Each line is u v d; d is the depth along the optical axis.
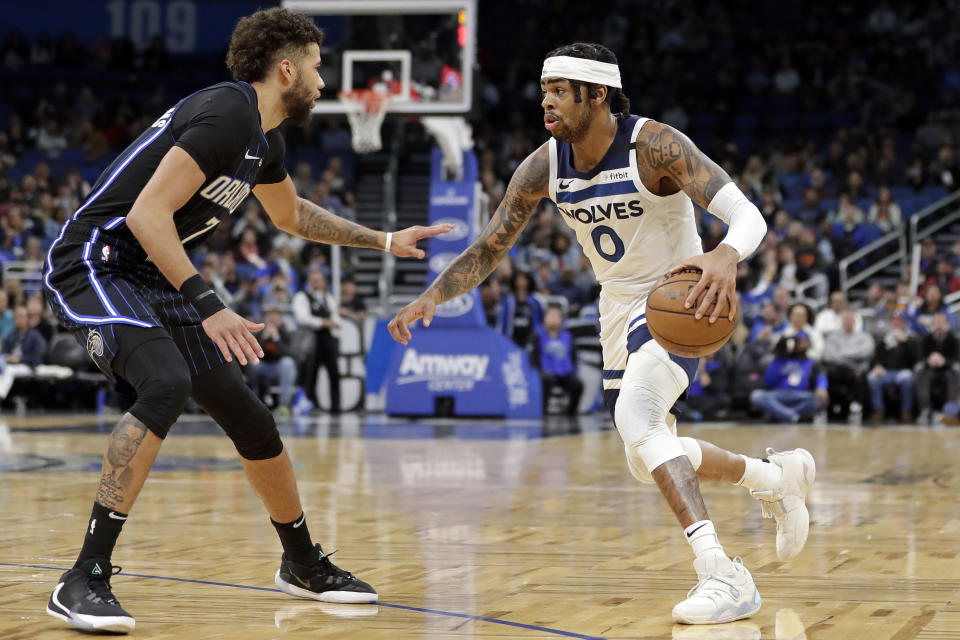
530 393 22.16
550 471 12.01
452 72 20.56
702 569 5.06
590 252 5.79
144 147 5.16
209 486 10.36
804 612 5.13
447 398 21.94
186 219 5.18
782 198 30.11
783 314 21.81
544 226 27.53
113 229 5.13
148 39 38.53
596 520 8.27
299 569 5.41
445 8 20.50
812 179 30.53
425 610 5.20
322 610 5.20
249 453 5.37
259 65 5.27
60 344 22.98
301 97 5.38
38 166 31.23
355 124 20.77
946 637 4.62
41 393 23.62
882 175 30.88
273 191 5.88
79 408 23.83
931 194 30.38
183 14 38.41
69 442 15.27
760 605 5.22
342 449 14.76
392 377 22.06
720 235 26.48
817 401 20.80
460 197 21.12
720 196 5.22
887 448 15.05
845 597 5.48
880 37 37.09
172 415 4.98
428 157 33.91
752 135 34.75
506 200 5.97
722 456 5.86
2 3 38.56
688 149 5.33
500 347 21.95
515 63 37.19
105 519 4.93
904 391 21.31
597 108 5.40
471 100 20.44
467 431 18.31
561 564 6.41
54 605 4.84
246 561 6.46
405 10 20.44
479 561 6.51
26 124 36.34
